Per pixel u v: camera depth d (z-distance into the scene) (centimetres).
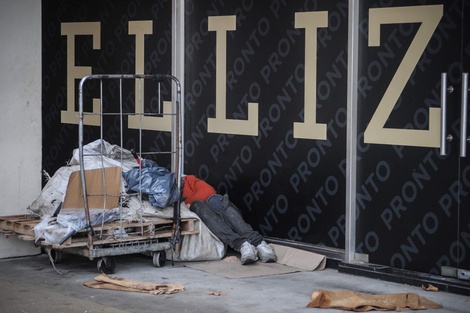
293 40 927
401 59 841
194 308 760
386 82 852
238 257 957
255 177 971
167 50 1038
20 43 1003
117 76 895
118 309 758
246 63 972
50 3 1151
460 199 807
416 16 827
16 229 936
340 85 891
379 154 862
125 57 1080
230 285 841
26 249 995
